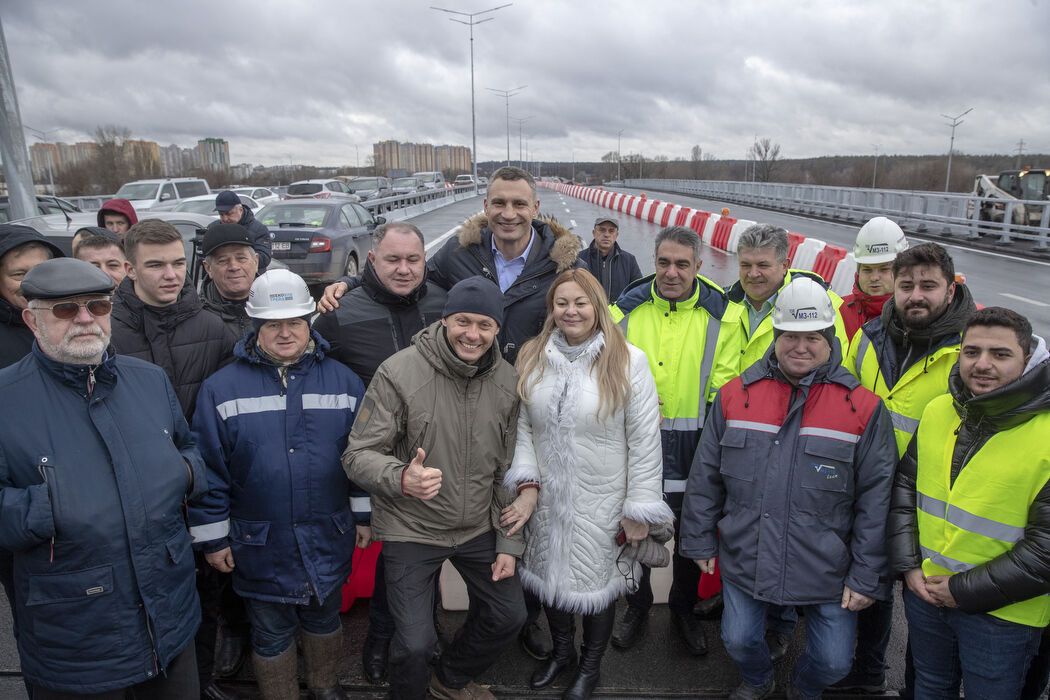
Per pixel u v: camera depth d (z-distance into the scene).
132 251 2.70
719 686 2.93
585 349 2.62
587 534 2.68
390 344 3.01
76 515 1.95
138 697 2.32
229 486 2.55
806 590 2.53
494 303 2.42
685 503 2.80
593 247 6.58
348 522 2.67
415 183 34.50
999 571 2.09
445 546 2.55
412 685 2.49
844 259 10.45
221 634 3.29
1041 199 16.58
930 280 2.62
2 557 2.27
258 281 2.49
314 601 2.62
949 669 2.41
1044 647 2.45
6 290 2.81
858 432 2.50
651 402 2.67
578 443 2.63
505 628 2.64
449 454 2.50
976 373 2.12
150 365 2.29
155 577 2.11
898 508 2.43
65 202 15.94
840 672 2.54
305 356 2.59
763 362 2.69
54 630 2.00
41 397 1.98
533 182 3.28
